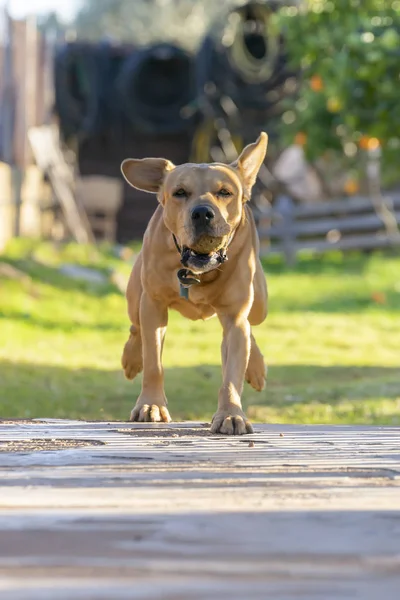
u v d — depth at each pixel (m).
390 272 26.97
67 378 11.32
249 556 2.77
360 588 2.39
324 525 3.20
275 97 32.03
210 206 5.81
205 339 15.76
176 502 3.60
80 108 32.12
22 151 24.17
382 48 16.45
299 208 30.89
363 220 30.92
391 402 9.91
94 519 3.28
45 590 2.34
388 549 2.87
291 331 16.72
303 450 5.25
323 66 17.94
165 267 6.31
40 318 16.89
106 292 20.08
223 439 5.73
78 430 6.12
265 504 3.56
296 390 10.80
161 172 6.38
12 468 4.47
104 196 33.31
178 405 9.82
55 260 22.09
